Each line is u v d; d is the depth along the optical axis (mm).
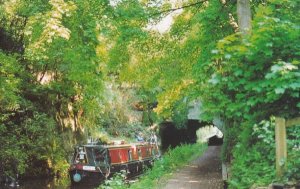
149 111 33562
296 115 5727
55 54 14469
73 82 22531
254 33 5207
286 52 5320
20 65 19156
